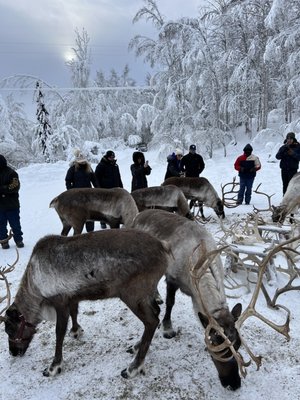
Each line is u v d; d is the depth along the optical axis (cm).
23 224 833
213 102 2134
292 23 1862
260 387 301
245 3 2069
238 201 876
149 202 665
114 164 735
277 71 2248
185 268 343
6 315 338
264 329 378
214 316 287
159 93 2388
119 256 303
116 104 3528
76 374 329
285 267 527
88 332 391
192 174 903
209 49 2122
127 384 313
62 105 2942
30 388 316
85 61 3008
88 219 589
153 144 2412
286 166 860
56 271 316
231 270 500
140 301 311
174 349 354
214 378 314
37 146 2505
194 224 367
